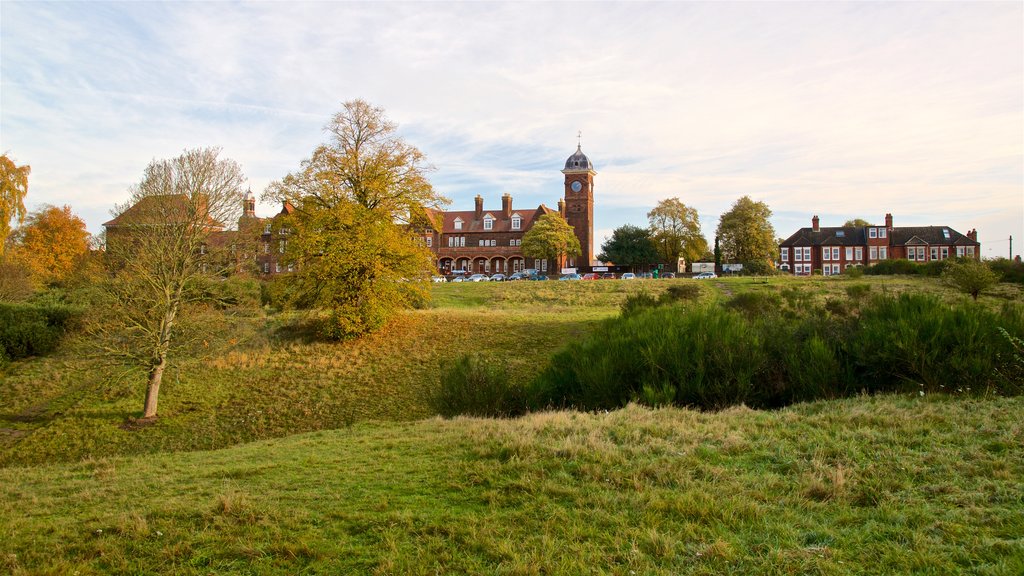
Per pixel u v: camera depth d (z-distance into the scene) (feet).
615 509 22.36
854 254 288.71
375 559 19.34
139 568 19.66
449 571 18.33
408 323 119.55
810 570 17.30
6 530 23.84
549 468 27.53
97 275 82.12
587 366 50.98
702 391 44.68
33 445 66.18
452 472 28.14
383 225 103.96
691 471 25.89
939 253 282.56
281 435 67.97
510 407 52.21
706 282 195.11
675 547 18.99
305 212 105.50
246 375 90.02
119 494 29.68
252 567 19.38
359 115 106.93
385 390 82.48
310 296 109.81
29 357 102.47
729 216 301.63
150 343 74.38
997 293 140.05
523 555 18.94
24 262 168.86
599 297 171.73
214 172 81.51
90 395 81.71
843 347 47.65
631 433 32.65
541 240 274.57
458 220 311.27
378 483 27.55
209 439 67.36
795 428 32.63
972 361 40.22
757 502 22.18
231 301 125.70
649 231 308.81
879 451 27.27
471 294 186.39
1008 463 24.48
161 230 77.61
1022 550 17.20
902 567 17.10
